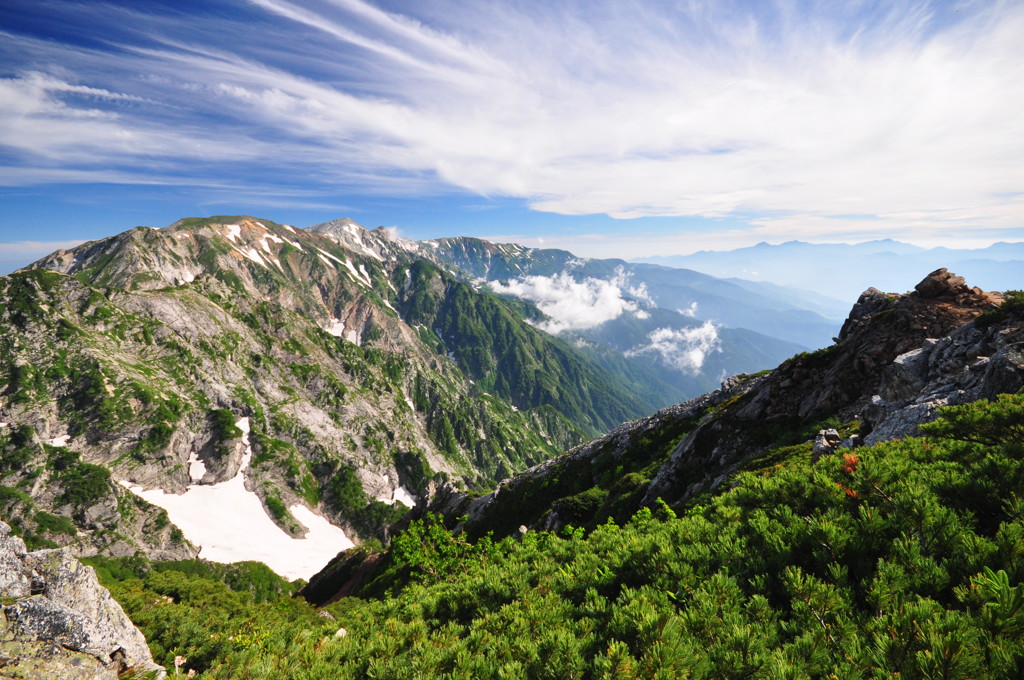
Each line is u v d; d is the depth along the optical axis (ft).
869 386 101.91
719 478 100.99
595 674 17.56
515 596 31.73
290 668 29.32
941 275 110.32
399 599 42.16
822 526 20.22
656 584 22.81
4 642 32.07
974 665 11.98
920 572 16.90
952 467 22.84
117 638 38.27
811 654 15.02
